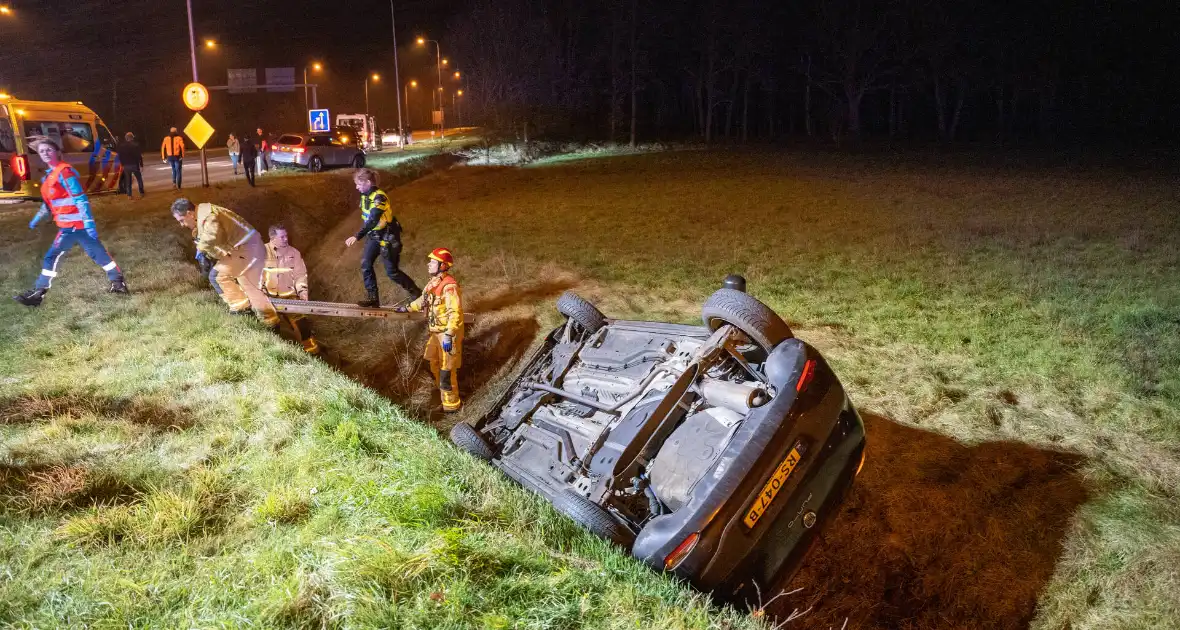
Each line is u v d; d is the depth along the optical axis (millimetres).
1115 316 7934
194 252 13273
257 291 8016
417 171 31359
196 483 4316
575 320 6340
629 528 4379
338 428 5105
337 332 10539
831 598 4562
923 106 66562
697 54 61938
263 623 3014
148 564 3578
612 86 53938
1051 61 55562
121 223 15562
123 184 20688
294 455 4793
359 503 4055
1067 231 13984
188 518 3922
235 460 4797
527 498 4410
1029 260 11414
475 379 8742
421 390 8570
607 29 54156
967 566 4551
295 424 5371
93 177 19859
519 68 52156
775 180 27062
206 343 7242
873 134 63406
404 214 20359
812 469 4062
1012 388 6449
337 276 13758
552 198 23297
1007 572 4449
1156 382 6289
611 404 5156
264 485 4422
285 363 6895
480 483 4527
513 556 3557
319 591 3203
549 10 54406
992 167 30609
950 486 5184
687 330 5590
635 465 4543
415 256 14297
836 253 12789
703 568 3746
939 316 8508
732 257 12859
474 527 3859
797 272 11375
